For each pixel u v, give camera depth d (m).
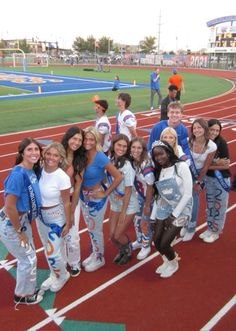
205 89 27.09
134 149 4.29
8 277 4.45
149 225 4.66
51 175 3.75
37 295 4.02
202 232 5.68
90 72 45.72
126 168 4.27
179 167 4.00
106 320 3.75
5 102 19.28
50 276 4.30
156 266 4.75
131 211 4.47
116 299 4.07
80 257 4.91
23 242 3.62
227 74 45.59
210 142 4.71
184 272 4.59
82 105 18.75
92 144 4.02
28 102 19.50
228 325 3.68
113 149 4.39
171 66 62.91
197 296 4.13
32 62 66.88
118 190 4.41
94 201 4.26
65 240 4.30
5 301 4.02
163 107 8.52
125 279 4.45
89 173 4.10
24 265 3.78
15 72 42.59
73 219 4.15
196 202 5.12
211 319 3.77
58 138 11.80
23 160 3.54
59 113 16.39
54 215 3.86
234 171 8.43
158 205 4.27
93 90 25.19
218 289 4.26
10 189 3.38
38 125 13.73
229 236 5.55
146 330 3.61
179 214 4.08
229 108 18.45
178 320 3.75
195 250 5.13
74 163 4.04
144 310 3.90
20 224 3.59
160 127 5.09
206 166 4.83
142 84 29.86
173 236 4.17
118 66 62.66
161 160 4.01
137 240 5.10
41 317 3.78
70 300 4.05
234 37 61.47
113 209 4.61
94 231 4.45
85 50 99.00
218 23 63.41
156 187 4.23
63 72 44.59
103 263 4.73
